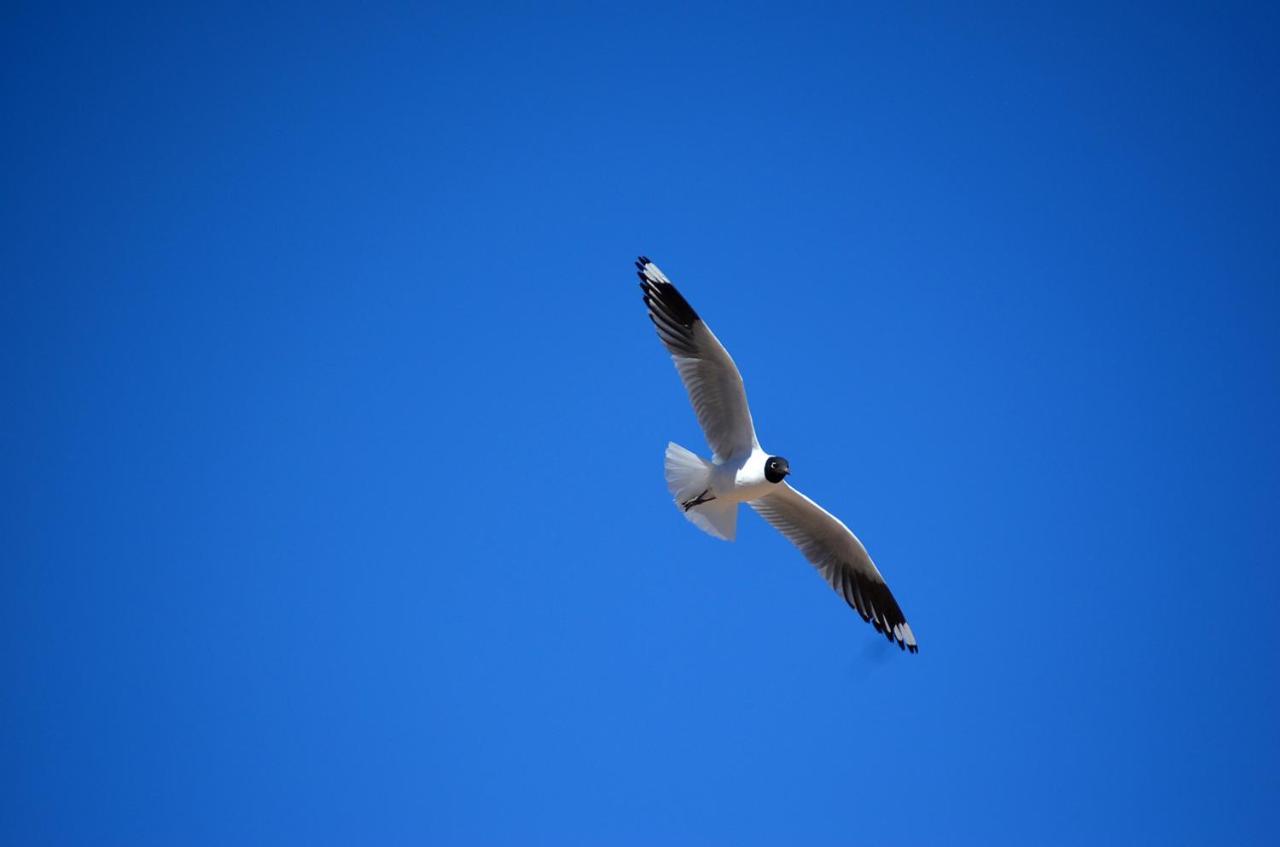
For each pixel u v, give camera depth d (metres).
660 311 15.14
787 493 15.41
